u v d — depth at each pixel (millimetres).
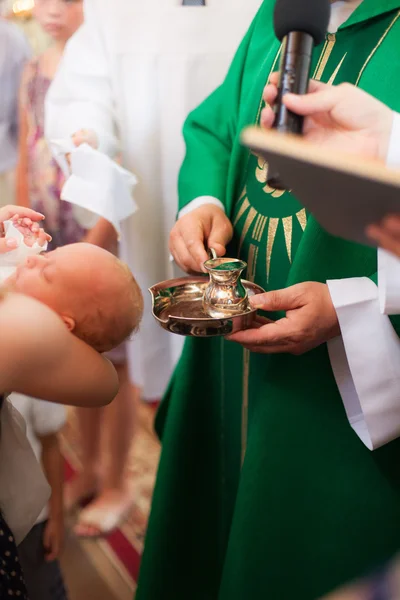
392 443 1083
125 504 2047
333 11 1130
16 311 771
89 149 1683
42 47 2307
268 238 1169
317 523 1132
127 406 2064
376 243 684
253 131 597
